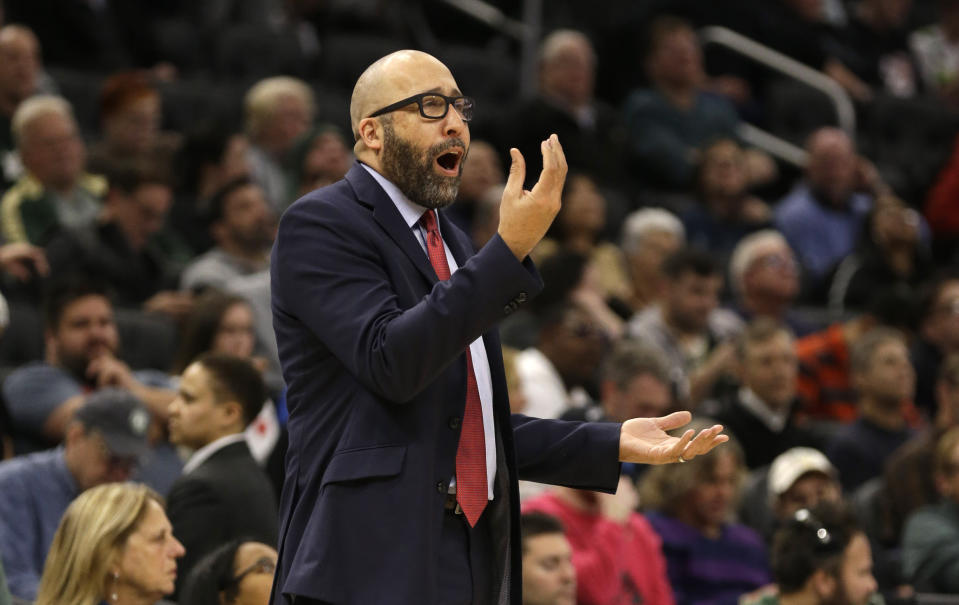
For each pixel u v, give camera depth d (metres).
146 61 33.81
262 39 33.59
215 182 26.22
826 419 25.00
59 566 12.77
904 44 41.69
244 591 12.56
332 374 7.98
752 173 33.84
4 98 26.42
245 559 12.71
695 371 23.61
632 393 19.20
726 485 18.39
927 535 19.12
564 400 20.48
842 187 31.80
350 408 7.90
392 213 8.17
